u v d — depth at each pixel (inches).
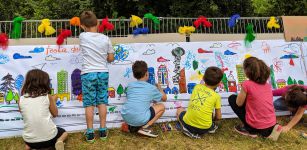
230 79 206.5
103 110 170.7
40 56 187.0
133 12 269.3
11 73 183.0
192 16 258.7
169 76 200.4
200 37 210.5
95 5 270.8
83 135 176.2
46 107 152.9
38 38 189.9
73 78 187.9
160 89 193.9
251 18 221.6
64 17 272.5
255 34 216.7
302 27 223.1
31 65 185.5
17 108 178.7
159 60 201.0
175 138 171.9
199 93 173.6
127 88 181.0
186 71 202.8
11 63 183.8
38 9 286.5
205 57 207.2
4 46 183.8
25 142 151.6
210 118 171.0
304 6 265.0
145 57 199.8
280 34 220.5
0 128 175.2
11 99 179.5
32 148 152.7
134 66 178.9
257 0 287.3
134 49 198.7
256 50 215.0
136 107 169.6
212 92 173.2
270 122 169.9
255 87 171.3
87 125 168.2
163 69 200.5
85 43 169.9
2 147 162.2
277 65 215.3
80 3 271.3
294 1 268.4
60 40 188.5
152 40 204.1
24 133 150.4
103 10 271.6
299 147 164.6
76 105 185.3
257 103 170.1
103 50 171.3
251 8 279.7
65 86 186.5
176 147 162.6
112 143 165.9
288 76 214.8
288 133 179.2
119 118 189.0
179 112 187.6
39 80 154.0
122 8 267.9
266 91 172.6
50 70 187.0
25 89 154.6
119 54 195.8
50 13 274.2
